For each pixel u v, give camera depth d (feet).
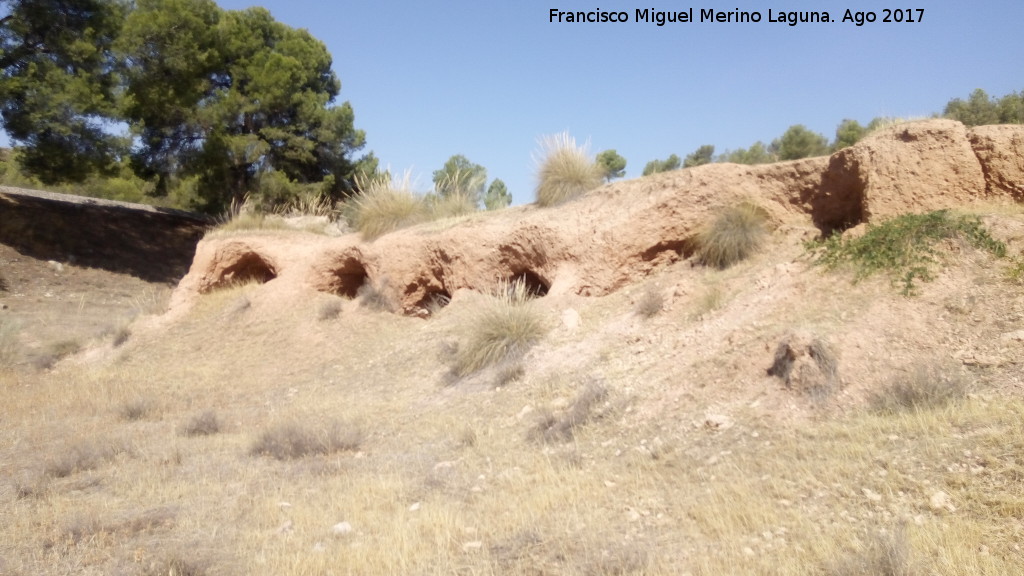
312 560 16.84
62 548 18.88
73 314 71.26
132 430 33.01
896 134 29.91
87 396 40.86
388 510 20.35
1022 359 20.25
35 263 83.35
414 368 38.17
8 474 26.76
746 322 27.22
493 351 34.22
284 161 103.14
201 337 52.75
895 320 23.41
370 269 49.16
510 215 44.60
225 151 97.76
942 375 20.67
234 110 98.89
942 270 24.76
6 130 83.20
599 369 29.81
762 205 34.68
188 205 127.54
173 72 94.17
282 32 113.50
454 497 21.08
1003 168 27.84
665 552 15.67
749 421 21.84
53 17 84.64
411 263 46.32
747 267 32.58
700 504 17.61
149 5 94.07
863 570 13.33
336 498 21.53
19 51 84.58
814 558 14.39
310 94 104.47
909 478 16.53
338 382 40.01
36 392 42.80
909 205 28.66
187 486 23.62
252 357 47.57
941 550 13.70
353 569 16.39
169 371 47.32
